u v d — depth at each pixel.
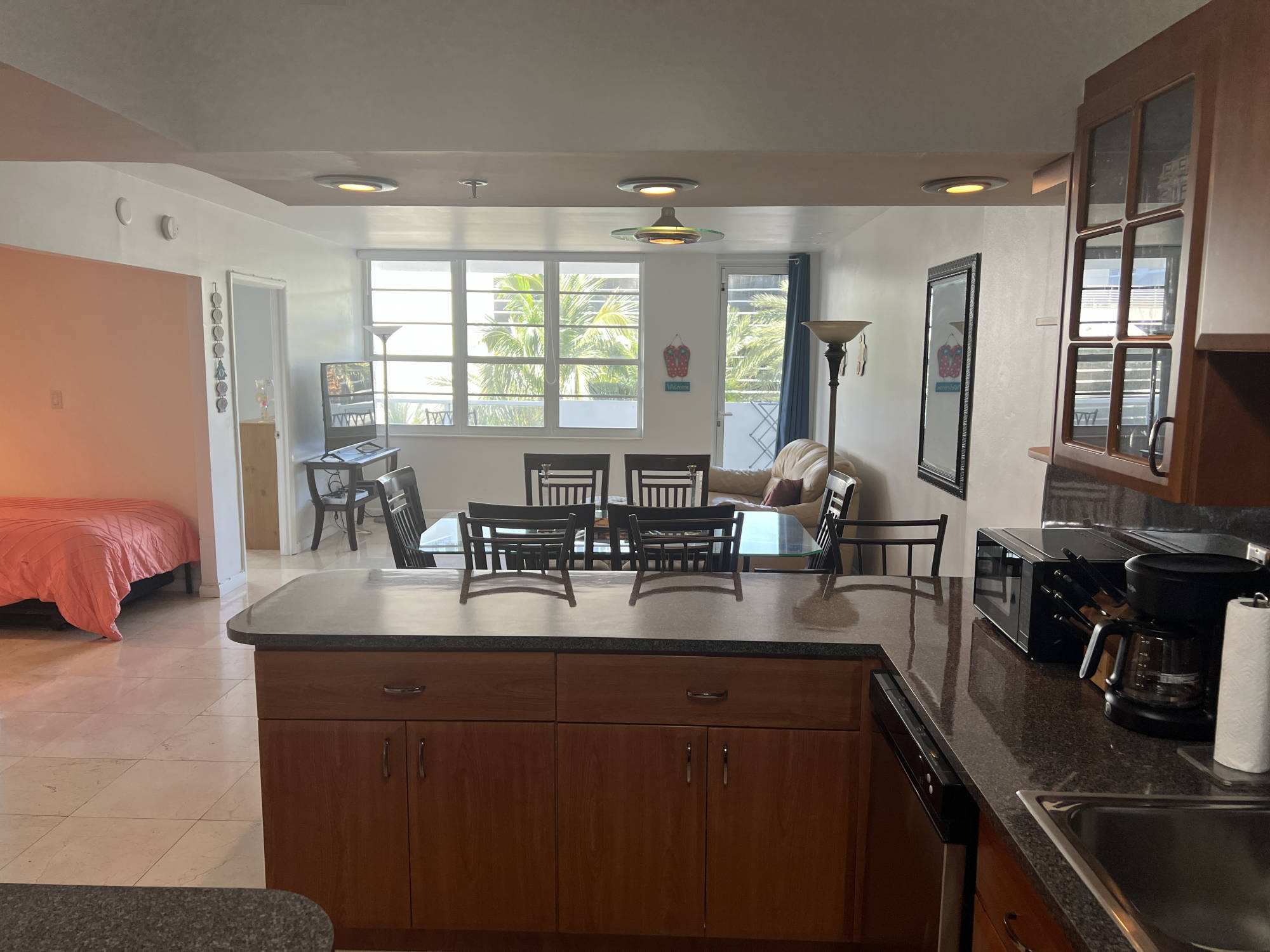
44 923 1.07
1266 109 1.34
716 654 2.10
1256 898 1.38
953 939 1.53
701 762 2.12
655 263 8.16
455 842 2.17
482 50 2.27
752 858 2.15
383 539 7.49
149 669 4.35
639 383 8.39
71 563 4.70
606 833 2.16
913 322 5.09
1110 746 1.58
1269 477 1.52
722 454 8.57
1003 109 2.25
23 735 3.62
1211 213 1.46
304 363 7.06
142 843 2.83
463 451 8.41
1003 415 3.51
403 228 6.65
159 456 5.55
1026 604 2.00
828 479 4.36
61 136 2.21
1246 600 1.52
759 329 8.38
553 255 8.20
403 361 8.39
